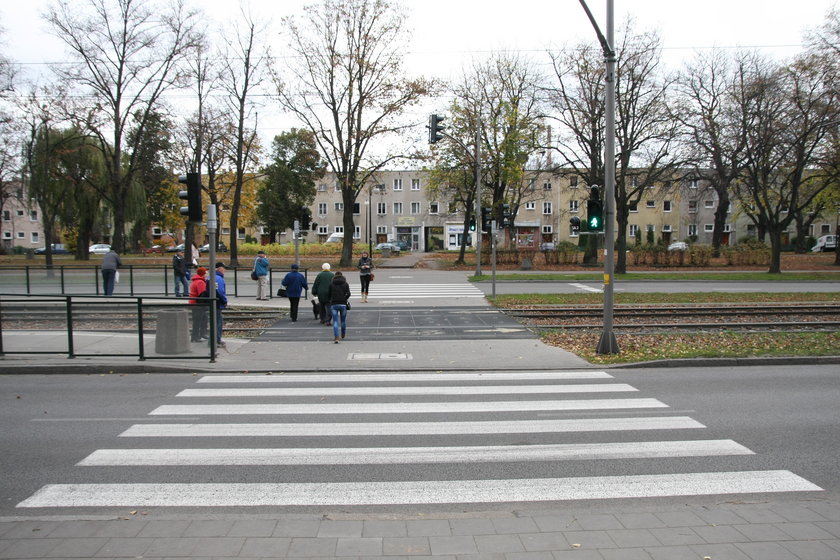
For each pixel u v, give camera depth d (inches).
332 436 260.8
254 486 204.1
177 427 273.9
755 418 287.9
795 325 610.5
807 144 1306.6
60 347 437.4
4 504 188.7
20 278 867.4
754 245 1568.7
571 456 234.7
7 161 1274.6
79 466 223.5
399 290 997.2
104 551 150.9
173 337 434.6
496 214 924.6
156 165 1658.5
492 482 207.8
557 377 388.8
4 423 280.8
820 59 1163.9
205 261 1615.4
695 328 605.3
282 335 558.9
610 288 461.1
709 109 1406.3
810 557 148.6
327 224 2925.7
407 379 382.3
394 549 152.9
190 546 154.0
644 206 2650.1
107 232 2466.8
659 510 181.6
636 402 320.5
